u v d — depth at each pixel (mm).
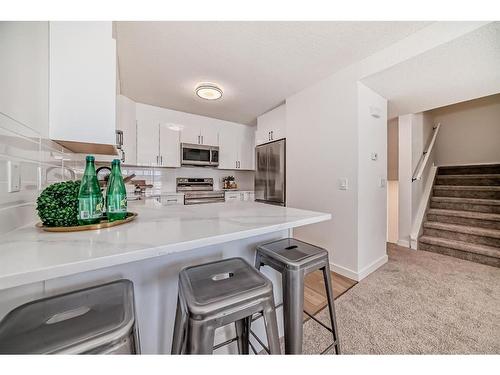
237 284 732
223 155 3875
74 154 1520
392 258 2594
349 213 2119
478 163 3689
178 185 3717
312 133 2471
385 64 1792
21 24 751
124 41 1687
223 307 631
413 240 2973
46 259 475
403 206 3111
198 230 762
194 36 1635
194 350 600
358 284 1970
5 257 484
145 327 869
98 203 798
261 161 3414
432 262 2463
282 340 1286
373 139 2264
